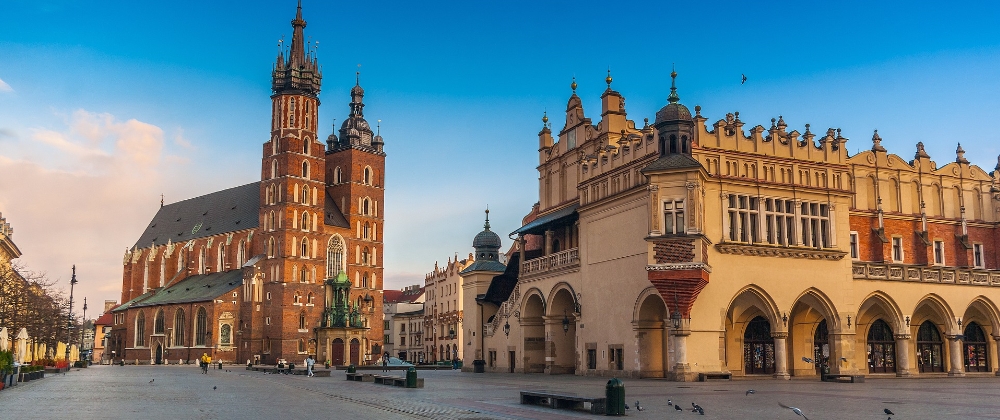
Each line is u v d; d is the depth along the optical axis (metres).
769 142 56.31
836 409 28.05
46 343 94.75
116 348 168.75
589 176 61.53
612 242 56.88
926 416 25.14
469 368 80.69
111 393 38.66
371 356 154.50
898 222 65.94
